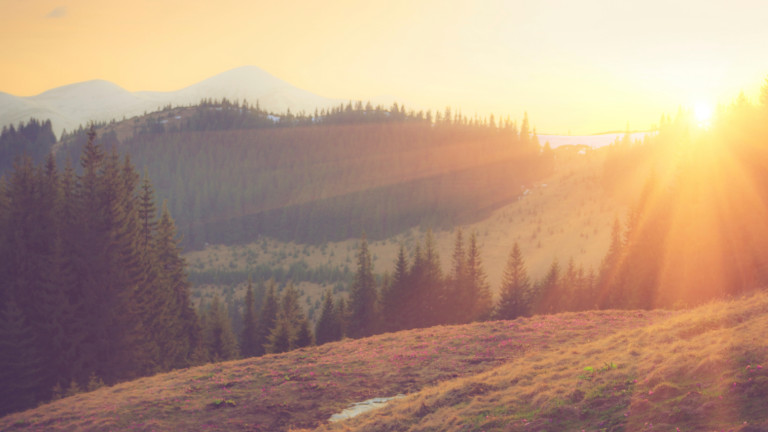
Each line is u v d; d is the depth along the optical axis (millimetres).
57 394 38688
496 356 24688
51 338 42281
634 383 12789
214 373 26875
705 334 16234
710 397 10219
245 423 18703
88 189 50938
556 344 25438
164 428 18406
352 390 21891
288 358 29656
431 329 36344
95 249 46844
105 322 45094
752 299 22750
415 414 15953
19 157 50531
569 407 12086
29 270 44156
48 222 48438
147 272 53031
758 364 11094
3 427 20141
